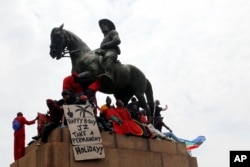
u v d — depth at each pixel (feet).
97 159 41.14
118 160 42.70
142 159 44.47
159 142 46.93
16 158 44.91
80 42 50.49
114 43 49.96
